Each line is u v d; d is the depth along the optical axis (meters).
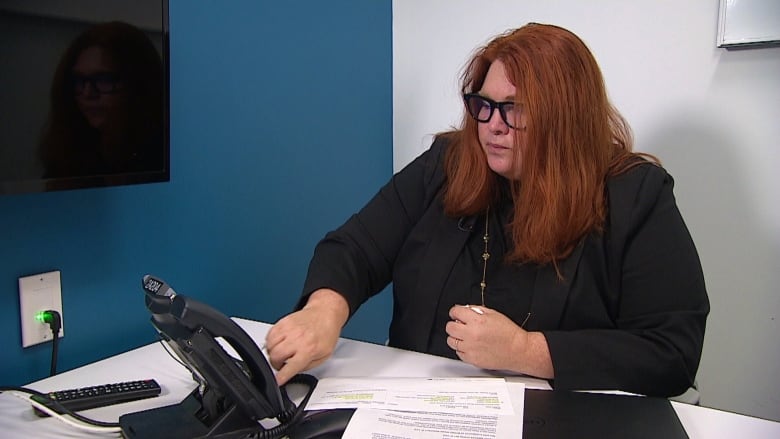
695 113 1.57
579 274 1.05
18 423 0.82
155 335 1.26
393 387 0.88
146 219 1.22
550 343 0.92
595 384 0.90
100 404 0.87
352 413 0.78
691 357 0.94
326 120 1.73
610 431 0.73
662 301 1.00
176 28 1.24
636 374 0.91
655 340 0.95
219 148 1.38
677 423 0.75
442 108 1.95
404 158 2.06
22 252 1.01
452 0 1.89
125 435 0.77
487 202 1.17
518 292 1.10
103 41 0.90
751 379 1.58
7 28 0.78
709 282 1.61
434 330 1.16
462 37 1.89
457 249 1.16
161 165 1.01
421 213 1.28
